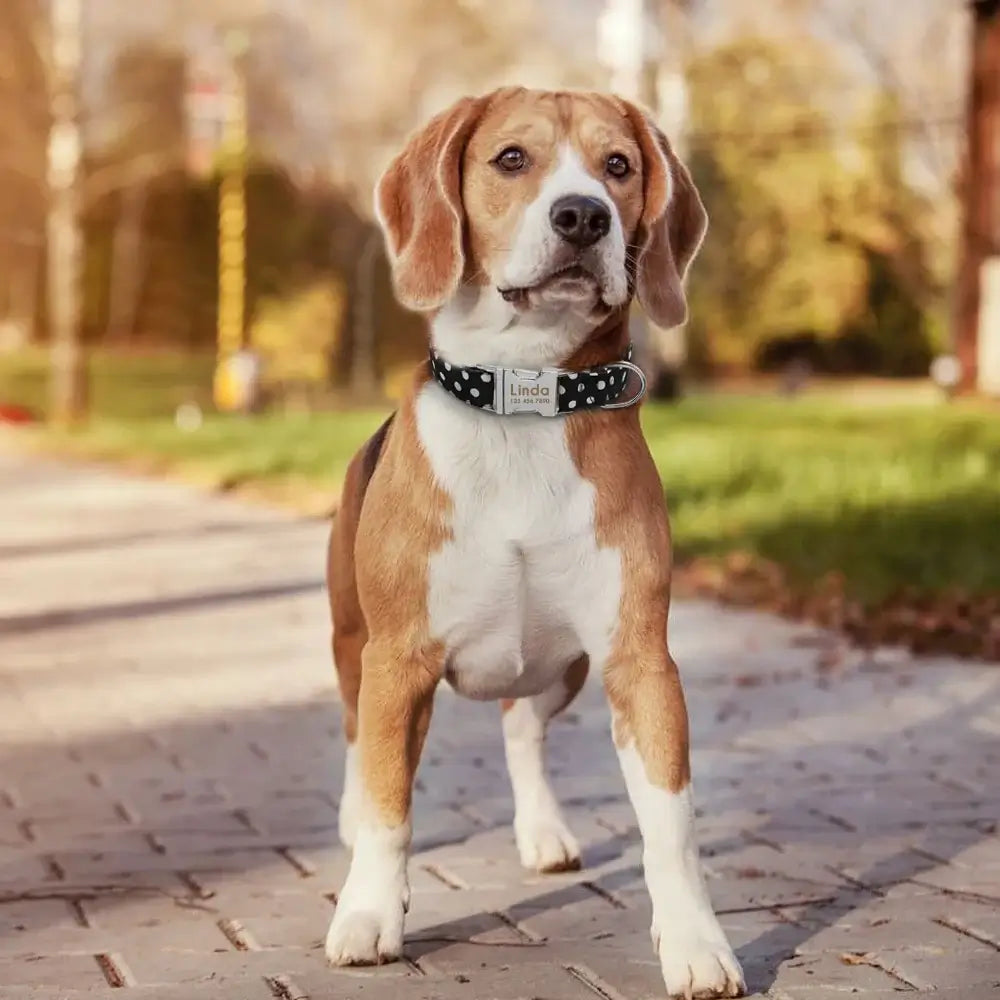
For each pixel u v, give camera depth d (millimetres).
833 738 6035
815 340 54375
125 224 50094
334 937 3594
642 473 3686
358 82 46875
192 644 8180
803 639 8102
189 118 45719
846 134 49219
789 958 3594
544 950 3686
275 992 3395
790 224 51500
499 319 3693
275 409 38312
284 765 5703
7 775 5547
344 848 4645
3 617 9000
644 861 3529
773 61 48656
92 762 5742
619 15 24812
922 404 29297
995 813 4977
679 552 10938
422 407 3695
